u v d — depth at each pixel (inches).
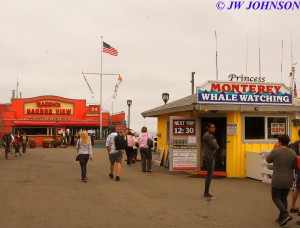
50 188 466.0
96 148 1509.6
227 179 567.5
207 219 317.4
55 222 302.7
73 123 1902.1
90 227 289.0
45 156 1026.7
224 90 580.4
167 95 879.1
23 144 1161.4
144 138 653.3
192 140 622.5
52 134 1881.2
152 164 805.2
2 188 465.4
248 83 587.8
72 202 381.1
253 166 567.5
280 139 308.2
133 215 329.1
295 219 317.7
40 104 1916.8
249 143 594.2
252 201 394.3
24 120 1850.4
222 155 675.4
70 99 1941.4
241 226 296.2
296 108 601.6
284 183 296.7
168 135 746.2
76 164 785.6
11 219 311.1
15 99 1904.5
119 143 541.0
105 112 1946.4
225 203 382.9
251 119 603.8
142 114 901.8
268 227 294.2
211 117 629.3
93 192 438.9
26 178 558.6
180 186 490.9
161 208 357.4
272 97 593.9
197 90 573.9
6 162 834.8
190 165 619.5
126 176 589.6
